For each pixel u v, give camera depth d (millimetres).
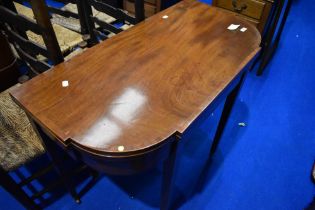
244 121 1781
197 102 780
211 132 1691
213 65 927
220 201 1357
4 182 984
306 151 1621
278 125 1772
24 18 889
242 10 1893
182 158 1533
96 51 971
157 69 901
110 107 755
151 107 760
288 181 1460
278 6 1750
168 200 1091
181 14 1239
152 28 1123
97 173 1399
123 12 1224
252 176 1474
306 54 2445
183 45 1024
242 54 987
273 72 2217
